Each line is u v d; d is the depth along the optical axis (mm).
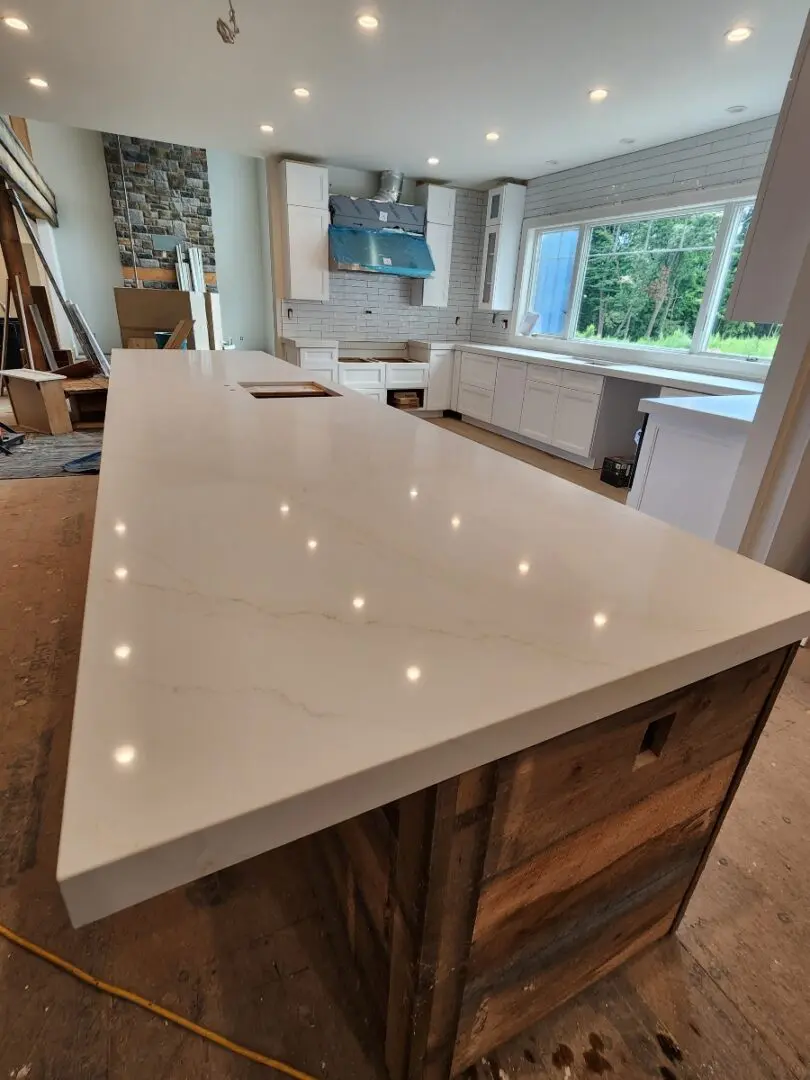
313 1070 916
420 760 430
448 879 624
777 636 651
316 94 3369
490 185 5602
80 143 6125
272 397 1933
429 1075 821
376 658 523
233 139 4340
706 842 1007
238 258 7207
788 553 2041
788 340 1770
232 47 2793
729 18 2352
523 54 2760
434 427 1498
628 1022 1004
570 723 512
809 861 1326
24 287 5004
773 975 1089
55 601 2195
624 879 891
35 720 1604
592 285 4949
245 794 375
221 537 772
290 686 479
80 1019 971
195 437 1308
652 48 2643
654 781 792
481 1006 812
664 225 4227
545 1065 940
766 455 1886
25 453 4020
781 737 1701
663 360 4309
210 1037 952
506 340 5949
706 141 3762
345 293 5676
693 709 762
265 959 1071
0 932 1093
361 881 860
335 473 1084
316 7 2395
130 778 381
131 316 5035
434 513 898
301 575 673
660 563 763
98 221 6480
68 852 331
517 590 667
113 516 835
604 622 612
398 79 3117
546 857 722
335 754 412
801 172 1697
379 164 4973
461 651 543
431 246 5594
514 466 1180
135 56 2916
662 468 2418
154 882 352
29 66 3078
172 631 550
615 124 3660
